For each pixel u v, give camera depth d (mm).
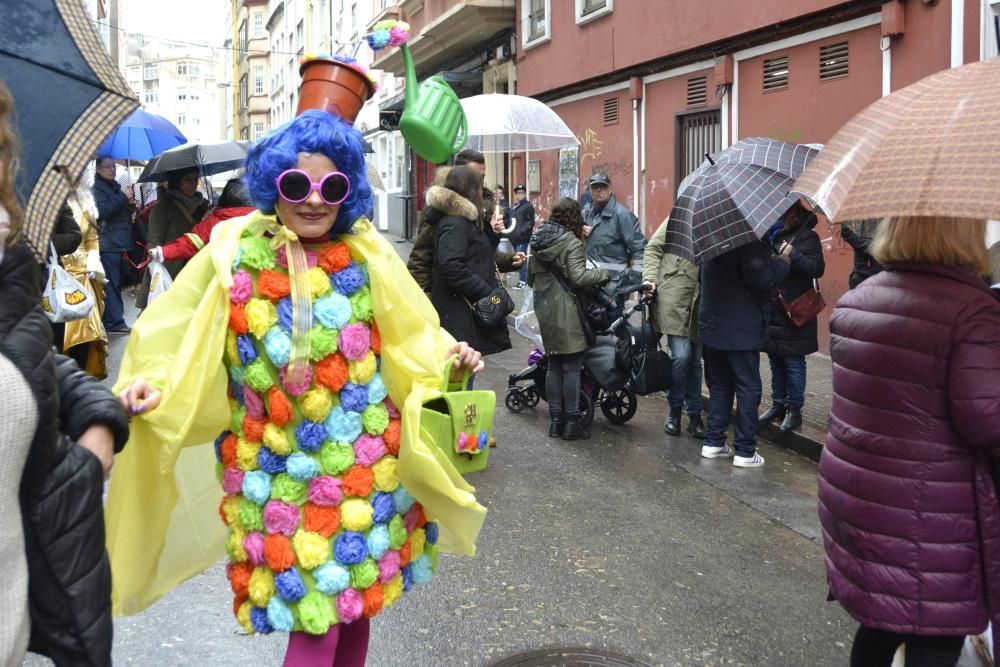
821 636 4023
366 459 2650
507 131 9469
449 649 3818
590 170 16250
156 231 8859
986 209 2291
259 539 2652
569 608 4238
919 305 2623
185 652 3748
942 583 2605
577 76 16234
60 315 6301
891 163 2494
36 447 1716
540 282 7230
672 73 13508
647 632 4020
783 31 10898
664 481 6316
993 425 2502
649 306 7414
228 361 2635
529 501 5816
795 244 7035
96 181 11922
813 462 6871
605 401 7988
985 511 2600
